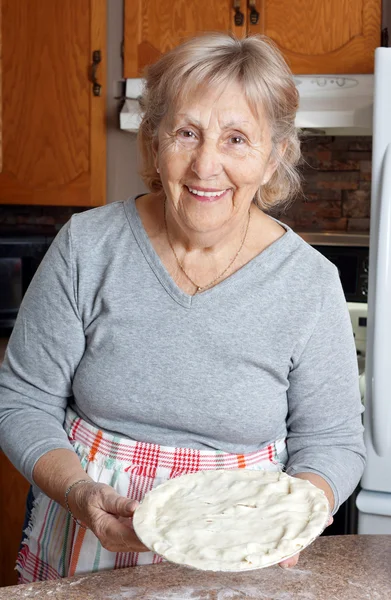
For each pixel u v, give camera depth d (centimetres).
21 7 260
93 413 126
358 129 257
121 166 265
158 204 127
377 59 174
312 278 123
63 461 117
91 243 125
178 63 111
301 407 128
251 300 121
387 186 173
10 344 130
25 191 267
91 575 108
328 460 124
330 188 283
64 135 262
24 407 128
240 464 124
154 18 251
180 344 120
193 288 123
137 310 121
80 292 124
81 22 256
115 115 261
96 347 123
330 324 123
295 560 100
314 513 103
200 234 116
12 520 231
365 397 182
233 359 120
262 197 132
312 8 236
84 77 258
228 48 113
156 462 123
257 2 240
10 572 233
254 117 112
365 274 233
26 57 262
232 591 104
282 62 117
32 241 246
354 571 110
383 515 184
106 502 105
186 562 92
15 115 265
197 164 110
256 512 104
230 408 121
